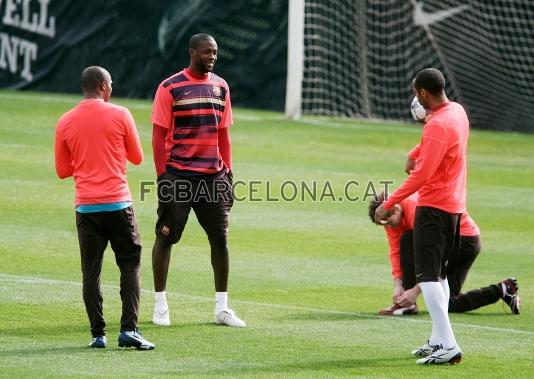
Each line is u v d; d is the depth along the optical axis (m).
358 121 75.62
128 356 25.55
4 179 48.62
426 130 25.50
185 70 29.50
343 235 41.91
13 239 38.56
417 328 29.50
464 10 76.44
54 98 75.94
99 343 26.25
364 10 76.69
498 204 49.47
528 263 38.59
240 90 78.06
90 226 25.95
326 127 70.62
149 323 29.25
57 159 26.27
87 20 78.88
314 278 35.44
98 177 25.84
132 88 78.50
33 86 79.69
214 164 29.47
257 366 25.08
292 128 69.19
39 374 23.69
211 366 24.94
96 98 26.19
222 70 78.00
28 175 49.75
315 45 76.88
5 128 62.31
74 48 78.94
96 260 26.14
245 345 27.06
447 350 25.58
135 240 26.27
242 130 67.12
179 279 34.53
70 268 35.00
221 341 27.41
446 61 76.94
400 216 30.88
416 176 25.39
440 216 25.69
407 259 31.06
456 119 25.64
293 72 72.94
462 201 25.98
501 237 42.75
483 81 76.75
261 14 77.25
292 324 29.55
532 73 76.25
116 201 25.80
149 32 77.94
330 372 24.78
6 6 79.62
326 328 29.19
